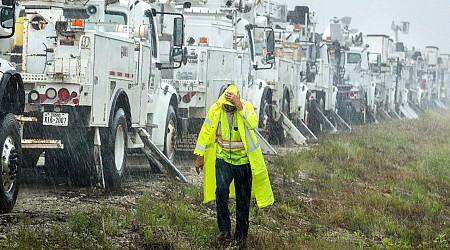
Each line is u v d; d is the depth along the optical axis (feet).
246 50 120.98
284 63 140.05
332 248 59.52
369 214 75.87
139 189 75.31
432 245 67.56
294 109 148.97
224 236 56.03
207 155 56.95
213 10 115.75
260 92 124.57
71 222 55.21
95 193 70.90
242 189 56.75
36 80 69.10
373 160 119.34
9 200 58.70
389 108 267.39
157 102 91.15
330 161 112.57
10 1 60.54
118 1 88.84
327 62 184.14
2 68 58.80
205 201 57.21
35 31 72.95
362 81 224.53
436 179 106.42
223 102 56.03
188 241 55.31
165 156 84.28
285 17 179.93
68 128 71.46
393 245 65.05
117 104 76.84
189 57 102.42
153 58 90.63
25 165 77.77
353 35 239.09
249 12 137.49
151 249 52.65
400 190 95.55
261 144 114.21
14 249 47.70
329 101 183.93
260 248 56.54
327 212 74.90
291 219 70.28
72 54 69.82
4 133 57.93
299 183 90.79
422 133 184.65
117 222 57.41
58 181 77.46
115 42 74.74
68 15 86.43
